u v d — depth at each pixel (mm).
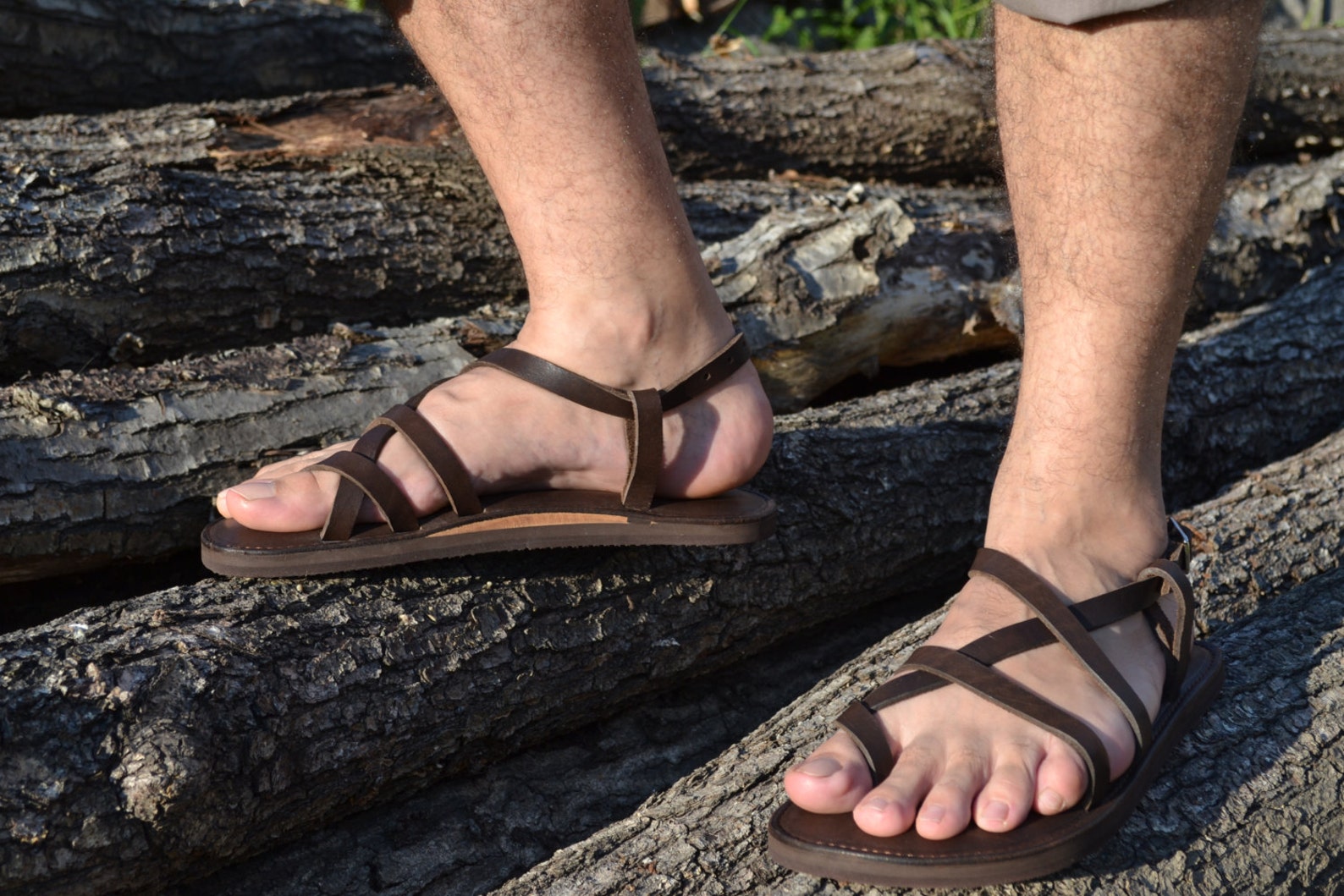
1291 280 2029
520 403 1381
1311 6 3420
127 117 1746
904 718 1294
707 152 2098
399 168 1742
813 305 1690
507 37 1321
